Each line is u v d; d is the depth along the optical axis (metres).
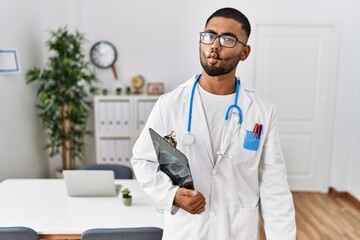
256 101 1.17
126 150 3.63
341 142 3.71
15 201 1.97
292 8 3.60
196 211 1.05
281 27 3.65
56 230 1.62
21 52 3.19
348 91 3.58
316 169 3.92
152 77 3.84
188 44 3.76
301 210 3.40
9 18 2.95
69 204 1.92
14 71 3.02
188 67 3.81
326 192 3.92
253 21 3.62
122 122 3.58
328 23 3.59
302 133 3.86
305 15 3.61
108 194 2.04
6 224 1.67
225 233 1.12
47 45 3.57
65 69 3.20
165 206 1.09
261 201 1.18
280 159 1.16
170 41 3.76
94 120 3.86
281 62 3.72
